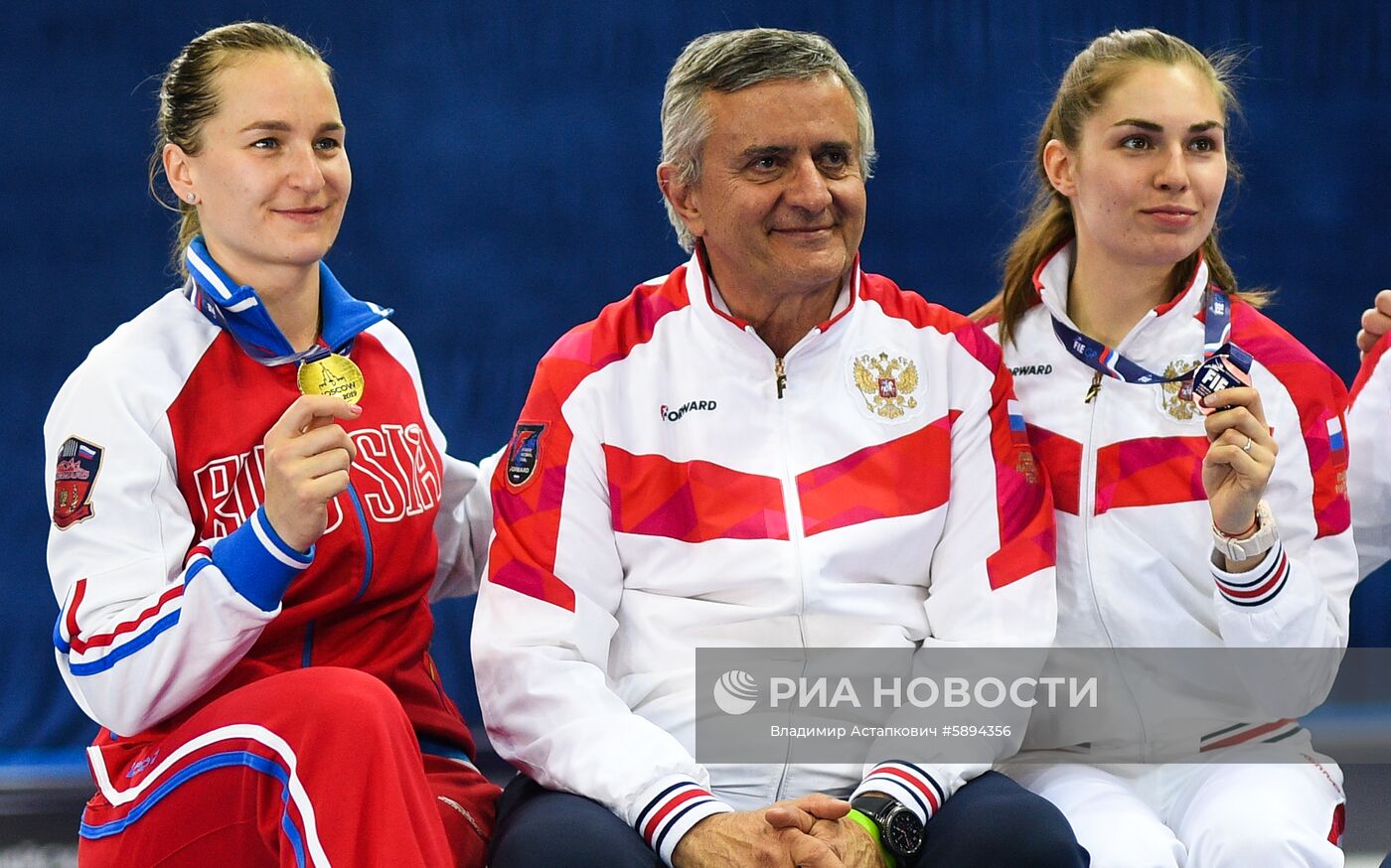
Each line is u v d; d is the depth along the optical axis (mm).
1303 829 8664
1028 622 9242
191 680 8211
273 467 8078
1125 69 9695
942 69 17141
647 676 9211
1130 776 9898
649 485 9398
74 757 15695
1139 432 9906
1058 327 10141
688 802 8273
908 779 8570
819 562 9219
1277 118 17203
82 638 8383
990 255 17219
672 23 17062
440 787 9086
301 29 16719
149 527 8664
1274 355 9977
